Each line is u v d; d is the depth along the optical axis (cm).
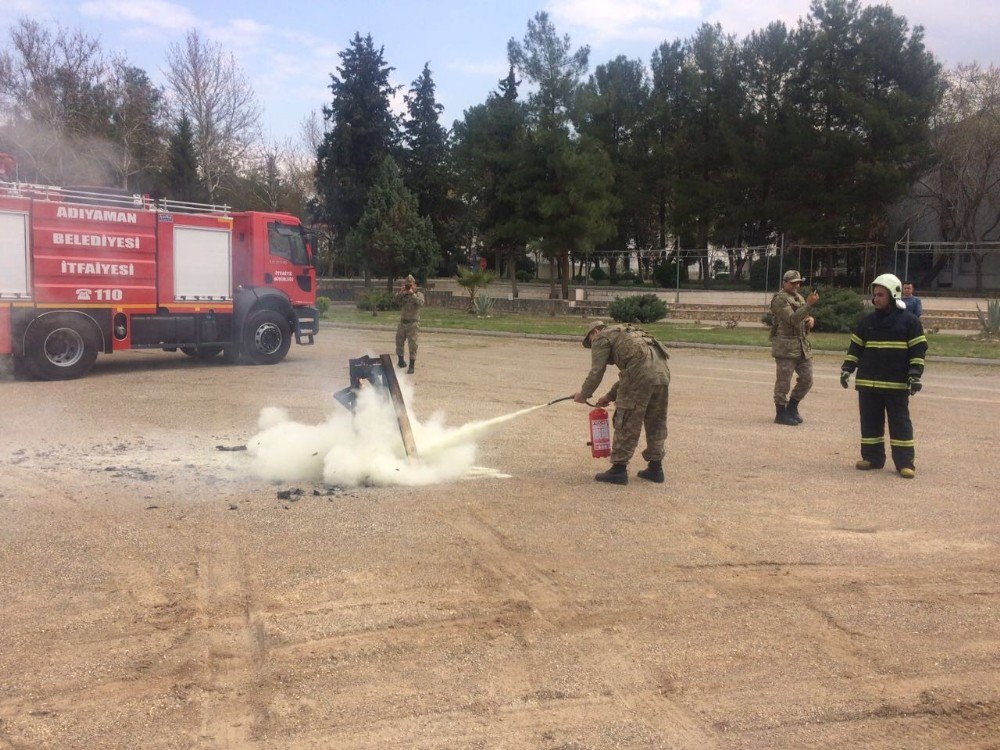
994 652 388
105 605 418
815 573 485
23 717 316
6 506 580
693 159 4388
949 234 4250
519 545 520
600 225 3619
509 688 345
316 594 437
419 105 4997
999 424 1018
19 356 1252
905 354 728
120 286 1327
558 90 3588
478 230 5119
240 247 1545
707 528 564
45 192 1234
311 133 5909
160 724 313
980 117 3909
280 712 323
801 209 4059
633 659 373
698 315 3247
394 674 355
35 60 3838
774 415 1063
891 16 3881
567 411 1045
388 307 3612
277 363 1564
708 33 4441
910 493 670
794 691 348
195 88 4397
